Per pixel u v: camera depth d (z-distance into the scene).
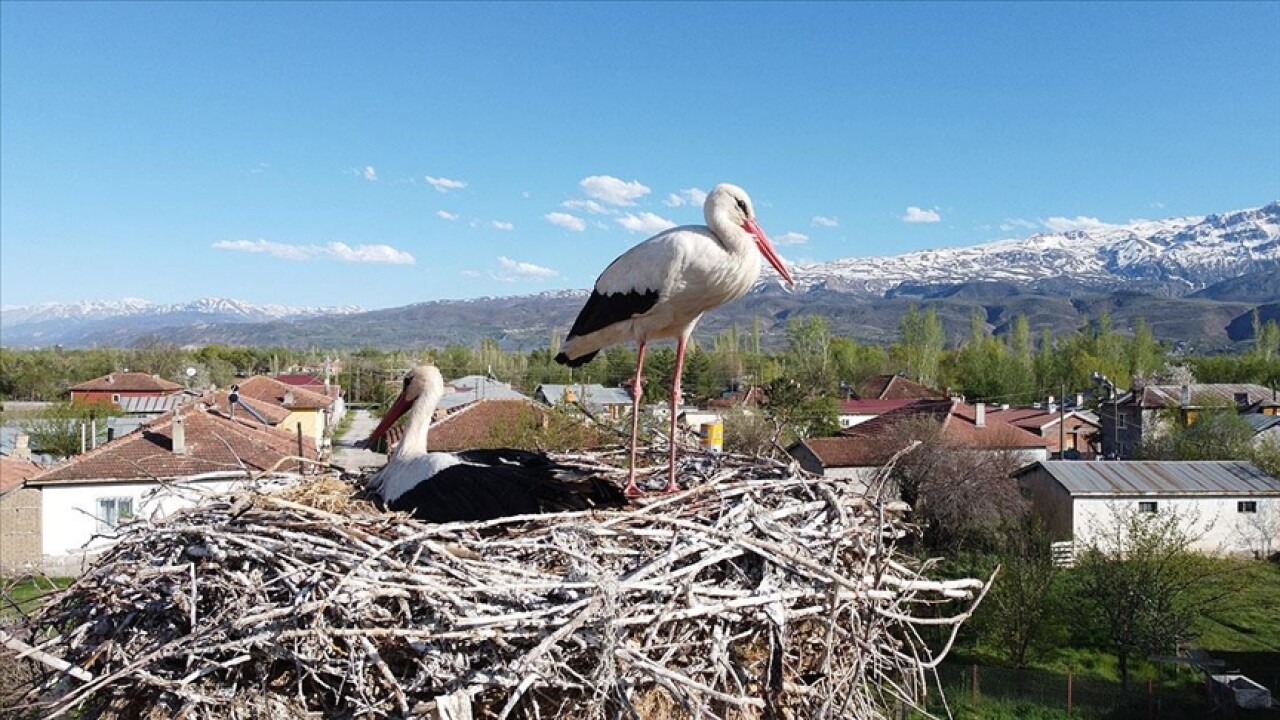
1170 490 25.59
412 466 5.61
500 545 4.39
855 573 4.93
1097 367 61.47
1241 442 33.34
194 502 5.47
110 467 19.91
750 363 66.94
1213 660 18.09
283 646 3.91
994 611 18.25
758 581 4.55
